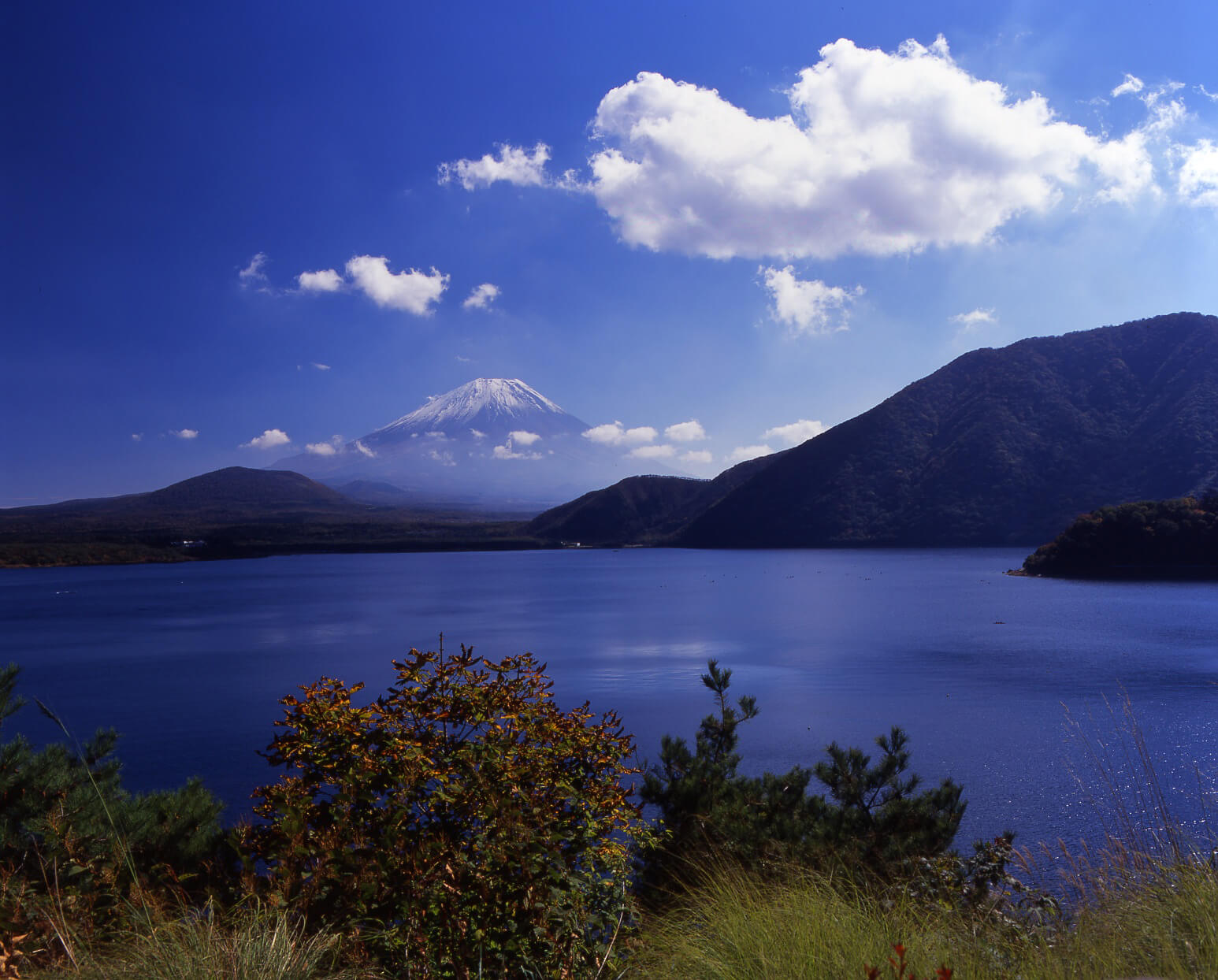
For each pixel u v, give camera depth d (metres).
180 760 24.69
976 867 4.86
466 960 3.27
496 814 3.53
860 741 24.19
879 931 3.63
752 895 4.33
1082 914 4.06
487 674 4.18
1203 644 43.62
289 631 62.88
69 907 3.89
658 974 3.54
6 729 29.88
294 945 3.19
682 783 6.60
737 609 72.06
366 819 3.70
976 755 21.89
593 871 3.89
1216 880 4.02
